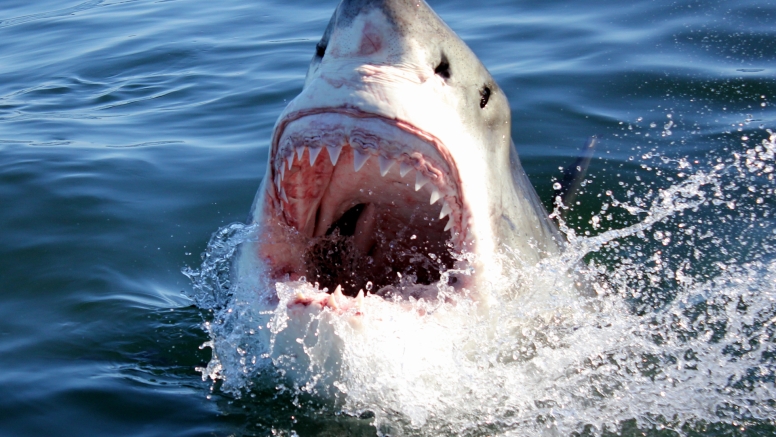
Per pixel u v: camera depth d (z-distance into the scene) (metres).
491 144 3.11
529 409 3.07
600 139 5.49
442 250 3.41
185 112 6.49
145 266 4.31
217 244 4.20
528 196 3.49
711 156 5.19
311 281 3.12
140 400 3.13
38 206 4.81
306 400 3.08
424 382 2.89
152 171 5.38
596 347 3.40
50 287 4.04
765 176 4.94
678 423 3.01
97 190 5.05
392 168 3.04
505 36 7.25
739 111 5.69
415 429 2.96
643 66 6.38
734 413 3.06
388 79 2.75
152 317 3.81
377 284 3.44
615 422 3.02
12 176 5.19
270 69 7.22
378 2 2.83
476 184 2.88
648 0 7.68
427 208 3.25
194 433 2.93
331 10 8.77
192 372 3.36
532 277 3.21
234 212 4.87
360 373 2.79
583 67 6.48
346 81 2.74
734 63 6.30
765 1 7.29
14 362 3.39
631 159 5.21
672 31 6.94
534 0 8.12
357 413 2.99
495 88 3.19
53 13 10.23
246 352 3.16
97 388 3.20
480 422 3.00
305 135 2.72
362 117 2.69
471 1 8.35
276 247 3.01
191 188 5.14
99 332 3.66
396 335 2.75
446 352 2.84
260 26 8.56
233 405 3.10
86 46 8.55
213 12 9.34
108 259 4.31
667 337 3.51
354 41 2.81
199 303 3.98
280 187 2.87
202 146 5.79
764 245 4.28
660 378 3.25
